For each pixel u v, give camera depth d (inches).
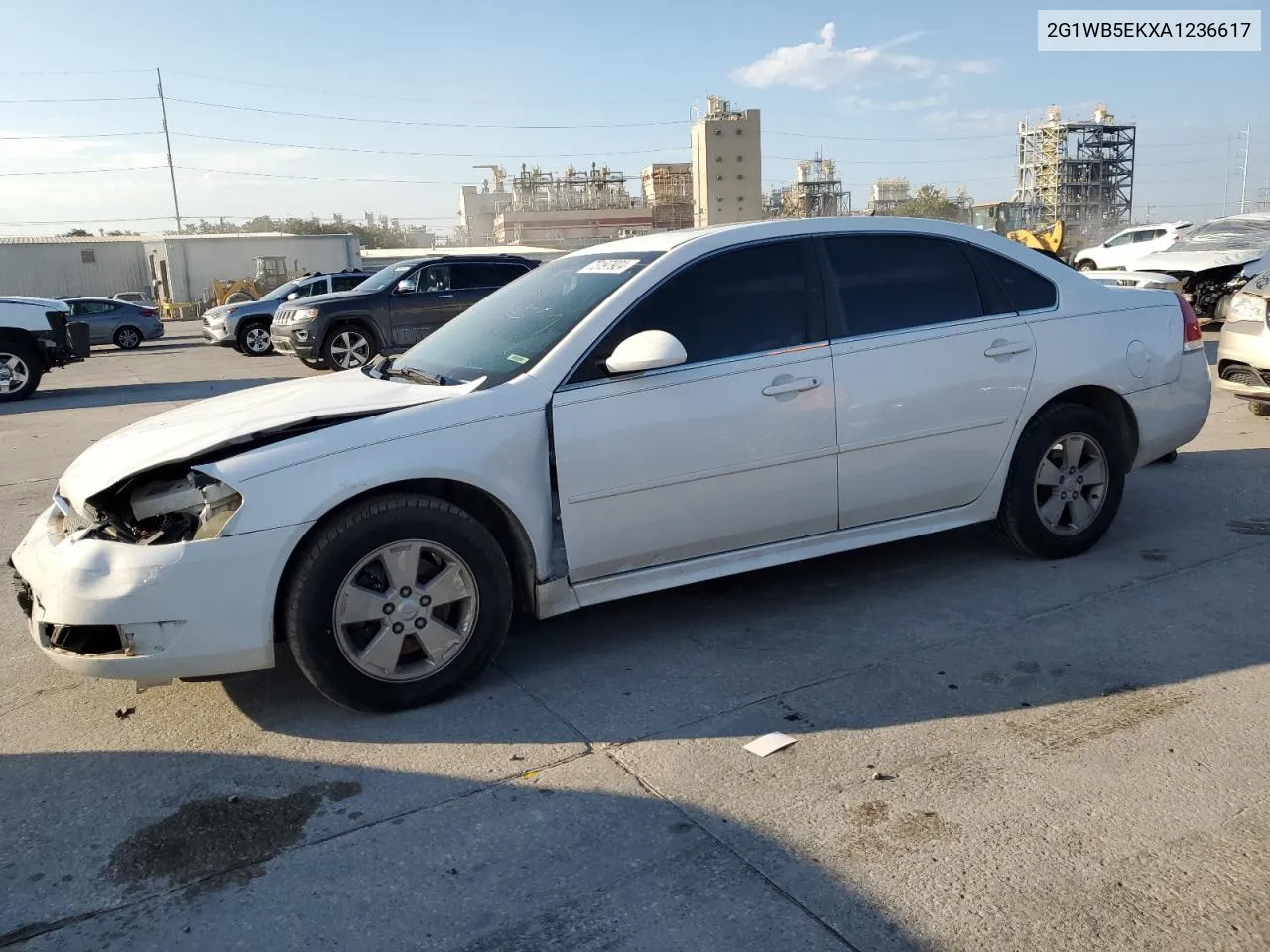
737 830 108.9
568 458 146.0
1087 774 117.1
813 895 97.7
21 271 1883.6
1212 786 113.3
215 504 129.4
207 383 618.2
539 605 148.3
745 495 158.7
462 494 145.2
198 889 102.7
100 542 131.0
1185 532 208.8
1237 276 611.5
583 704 141.3
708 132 3479.3
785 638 162.2
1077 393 191.0
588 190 4210.1
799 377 160.1
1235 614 162.7
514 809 114.7
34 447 381.4
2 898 102.3
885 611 171.8
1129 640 154.7
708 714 136.6
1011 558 195.5
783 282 163.6
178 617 127.0
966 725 130.2
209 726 139.3
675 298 156.3
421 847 108.2
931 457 173.0
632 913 96.1
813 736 129.0
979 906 94.8
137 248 1971.0
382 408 142.9
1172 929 90.7
